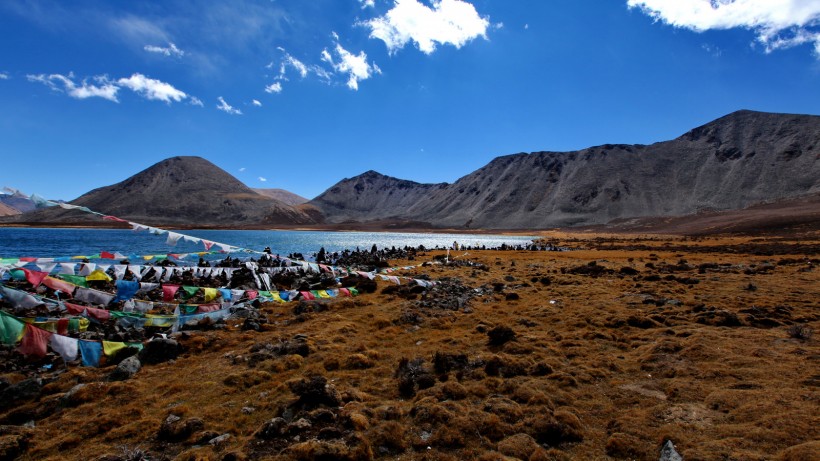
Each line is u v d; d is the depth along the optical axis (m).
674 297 23.02
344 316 19.91
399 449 8.38
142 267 18.34
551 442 8.61
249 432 9.10
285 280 28.86
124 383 11.55
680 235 174.12
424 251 74.19
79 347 11.87
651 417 9.25
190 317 16.83
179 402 10.66
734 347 13.40
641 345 14.48
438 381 11.82
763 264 41.84
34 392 11.30
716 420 8.86
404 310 20.84
